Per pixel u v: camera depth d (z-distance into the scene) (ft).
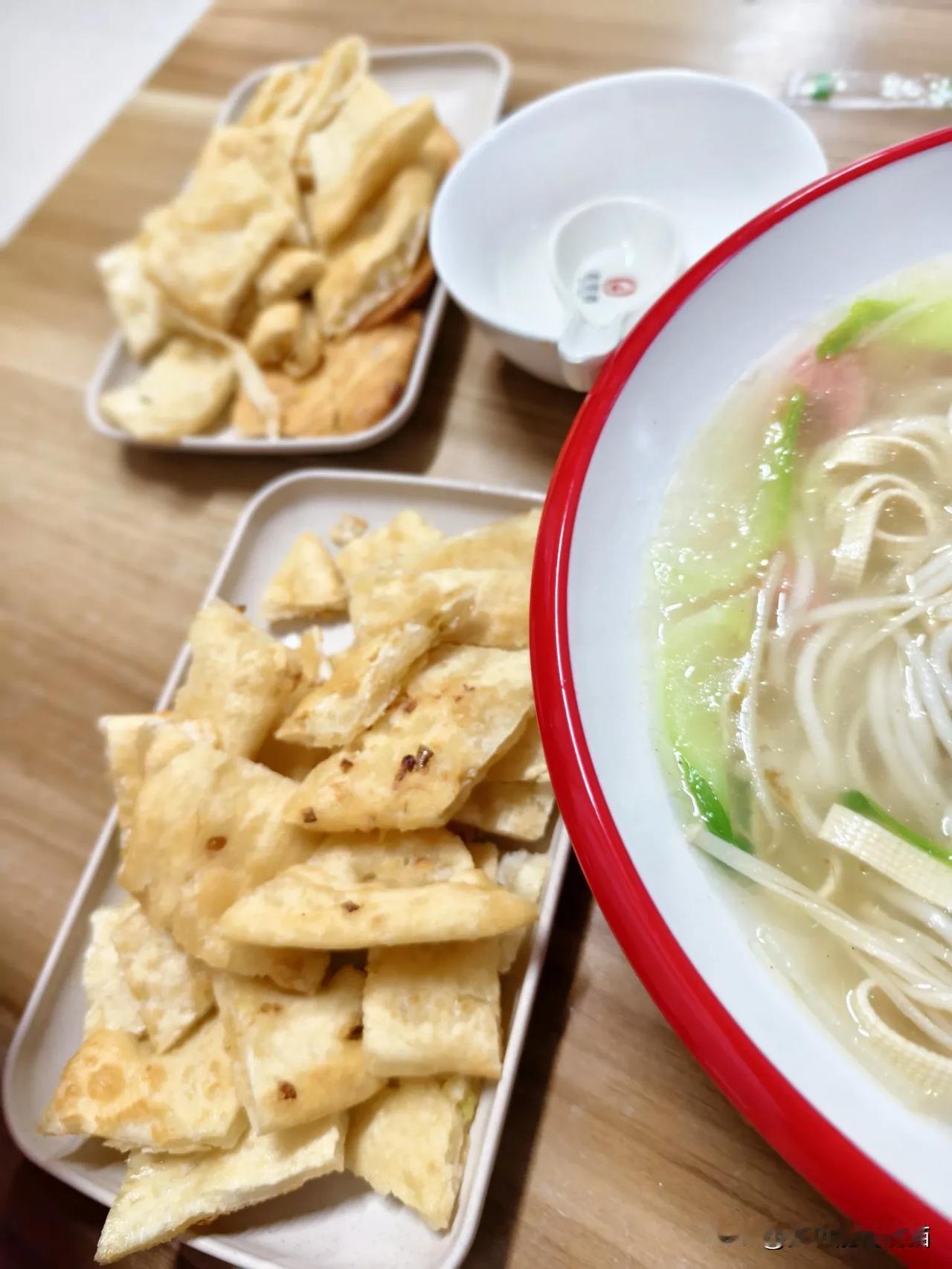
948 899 0.51
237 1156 0.63
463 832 0.74
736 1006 0.47
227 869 0.70
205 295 1.09
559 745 0.52
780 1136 0.42
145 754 0.77
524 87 1.17
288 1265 0.60
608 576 0.60
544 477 0.93
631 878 0.48
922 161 0.63
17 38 1.82
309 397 1.04
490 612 0.76
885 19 1.00
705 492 0.64
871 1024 0.48
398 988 0.63
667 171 0.98
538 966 0.65
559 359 0.85
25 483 1.14
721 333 0.65
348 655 0.77
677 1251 0.58
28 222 1.42
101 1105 0.65
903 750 0.56
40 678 0.99
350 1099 0.62
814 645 0.59
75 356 1.25
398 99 1.26
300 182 1.21
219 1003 0.68
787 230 0.64
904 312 0.65
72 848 0.88
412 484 0.91
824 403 0.65
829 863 0.54
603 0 1.19
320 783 0.70
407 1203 0.59
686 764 0.56
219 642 0.82
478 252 0.96
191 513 1.05
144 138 1.44
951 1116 0.45
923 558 0.60
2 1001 0.81
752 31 1.07
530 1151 0.63
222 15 1.52
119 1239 0.61
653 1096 0.63
